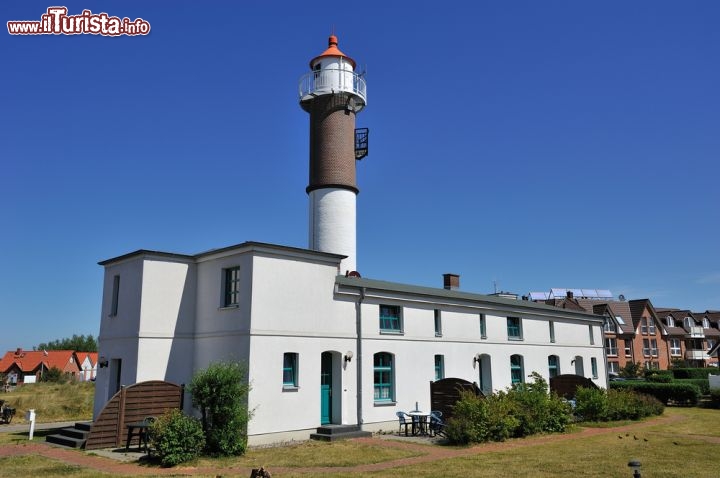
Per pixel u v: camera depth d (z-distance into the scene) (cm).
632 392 2742
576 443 1827
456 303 2614
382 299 2280
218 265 2020
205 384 1578
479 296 3052
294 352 1925
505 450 1688
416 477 1291
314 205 2944
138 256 2033
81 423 1847
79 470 1373
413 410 2308
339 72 3031
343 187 2941
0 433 2089
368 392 2153
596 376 3594
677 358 6888
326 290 2080
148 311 1966
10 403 2930
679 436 1991
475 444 1794
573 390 2845
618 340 6341
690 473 1323
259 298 1853
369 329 2212
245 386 1642
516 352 2952
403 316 2366
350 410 2077
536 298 6956
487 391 2753
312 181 2981
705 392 3791
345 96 3020
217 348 1941
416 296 2417
